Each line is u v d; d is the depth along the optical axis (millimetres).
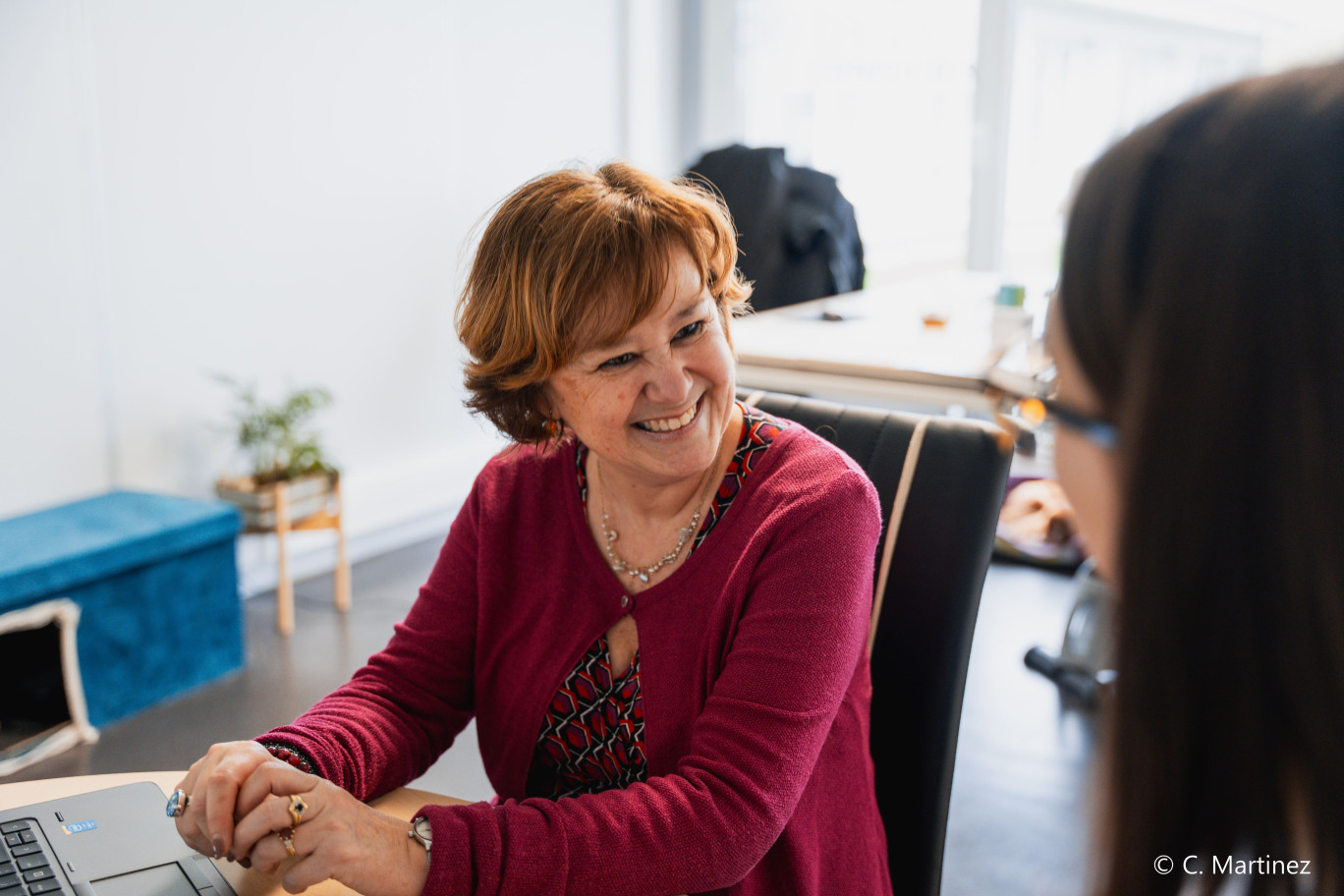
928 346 2309
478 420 1135
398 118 3877
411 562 3891
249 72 3346
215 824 848
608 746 1077
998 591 3506
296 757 971
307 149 3564
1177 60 4207
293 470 3291
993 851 2127
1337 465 338
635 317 932
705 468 1010
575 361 972
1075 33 4406
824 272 3414
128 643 2660
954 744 1132
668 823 888
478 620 1146
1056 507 3752
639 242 930
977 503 1133
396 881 824
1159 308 362
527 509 1145
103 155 2982
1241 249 346
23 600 2391
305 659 3041
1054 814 2248
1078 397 424
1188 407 354
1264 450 346
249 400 3330
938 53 4527
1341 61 367
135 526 2695
